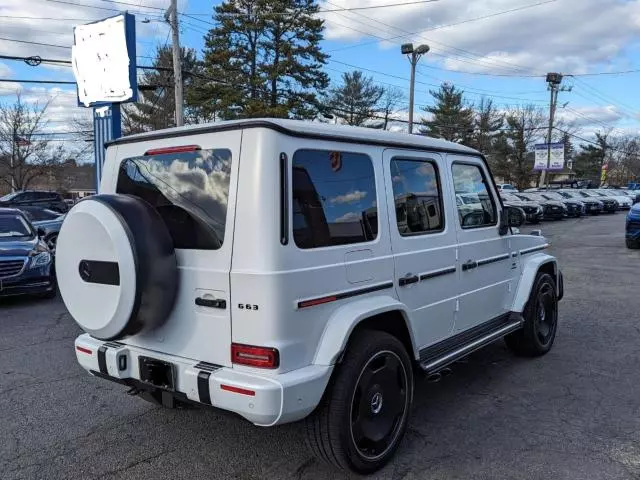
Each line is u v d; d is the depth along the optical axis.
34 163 48.47
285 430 4.02
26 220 10.32
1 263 8.71
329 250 3.16
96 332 3.23
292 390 2.83
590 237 20.05
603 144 88.12
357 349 3.22
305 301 2.98
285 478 3.35
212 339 3.07
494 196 5.02
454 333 4.44
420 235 3.96
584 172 90.06
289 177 2.96
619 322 7.19
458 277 4.39
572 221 30.02
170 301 3.20
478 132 70.25
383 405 3.44
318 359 3.04
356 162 3.46
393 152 3.79
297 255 2.96
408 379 3.61
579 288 9.70
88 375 5.33
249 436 3.93
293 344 2.93
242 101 35.06
